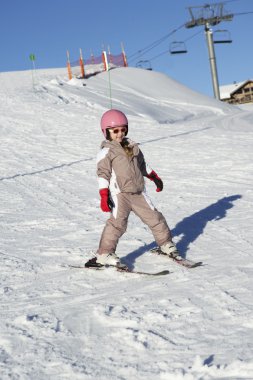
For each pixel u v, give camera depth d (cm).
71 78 4200
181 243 552
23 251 548
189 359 275
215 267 450
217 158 1234
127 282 427
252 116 2972
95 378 262
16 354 294
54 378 265
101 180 451
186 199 818
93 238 597
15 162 1335
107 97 3397
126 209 464
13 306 381
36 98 2919
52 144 1620
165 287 404
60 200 872
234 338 296
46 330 327
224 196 820
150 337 306
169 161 1244
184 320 330
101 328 327
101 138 1719
